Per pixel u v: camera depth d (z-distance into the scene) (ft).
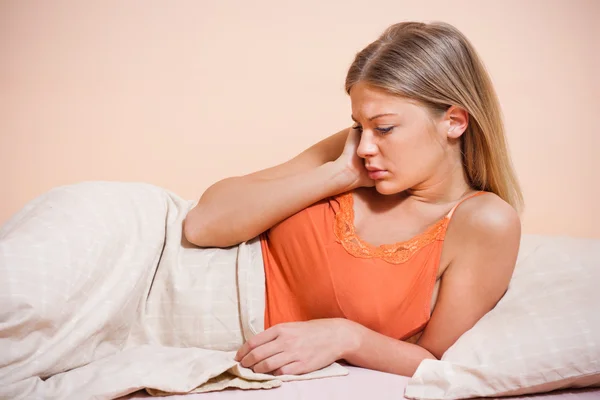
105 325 5.63
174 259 6.28
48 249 5.47
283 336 5.49
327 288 5.85
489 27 14.79
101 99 13.57
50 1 14.60
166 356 5.58
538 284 6.06
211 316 6.03
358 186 6.22
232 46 14.43
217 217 6.27
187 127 13.08
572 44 14.75
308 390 5.22
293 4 14.71
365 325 5.89
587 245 6.51
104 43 14.35
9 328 5.04
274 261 6.25
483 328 5.69
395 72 5.68
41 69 14.01
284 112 13.39
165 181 11.80
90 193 6.25
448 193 6.10
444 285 5.85
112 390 4.97
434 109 5.81
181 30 14.49
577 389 5.51
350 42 14.46
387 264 5.83
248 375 5.27
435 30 5.94
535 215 11.93
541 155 13.11
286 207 6.12
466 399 5.32
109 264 5.87
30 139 12.66
